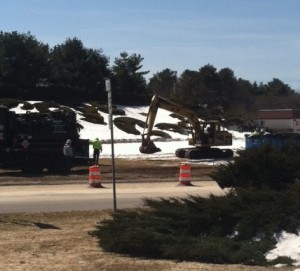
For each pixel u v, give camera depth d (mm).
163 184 28625
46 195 23812
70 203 21250
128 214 14227
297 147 15625
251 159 14664
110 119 17062
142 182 29797
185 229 12820
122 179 31656
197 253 11539
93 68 94188
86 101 87625
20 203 21375
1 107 36406
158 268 10945
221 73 125000
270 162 14492
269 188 13766
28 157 36000
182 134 71625
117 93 92688
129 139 66812
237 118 89375
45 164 36094
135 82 98688
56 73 90875
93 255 12398
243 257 11312
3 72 85125
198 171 36438
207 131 48000
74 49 95875
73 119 37750
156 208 13984
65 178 32469
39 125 36719
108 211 19031
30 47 89438
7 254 12625
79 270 10953
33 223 17031
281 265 10883
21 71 86875
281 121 84438
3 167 36031
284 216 12070
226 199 13203
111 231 13273
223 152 48125
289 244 11539
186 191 24875
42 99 84250
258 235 12102
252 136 46469
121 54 101438
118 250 12586
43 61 89625
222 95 119688
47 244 13789
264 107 132750
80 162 38156
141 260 11781
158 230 12750
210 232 12680
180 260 11648
